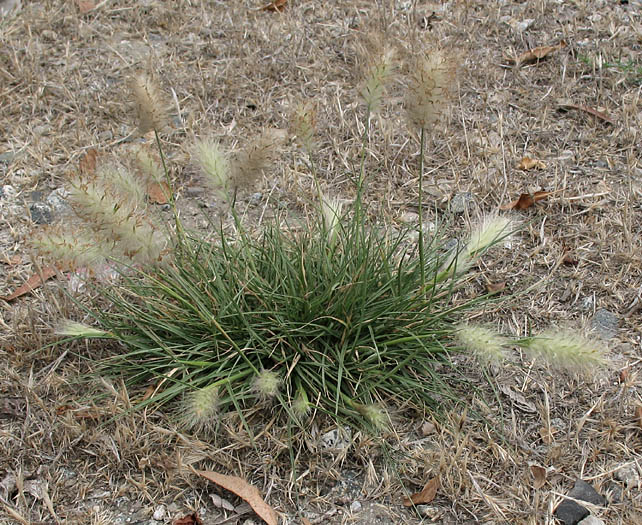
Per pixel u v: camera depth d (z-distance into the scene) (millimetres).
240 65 1844
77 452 1199
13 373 1268
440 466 1162
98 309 1322
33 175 1607
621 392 1263
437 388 1249
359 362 1244
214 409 1159
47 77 1819
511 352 1182
